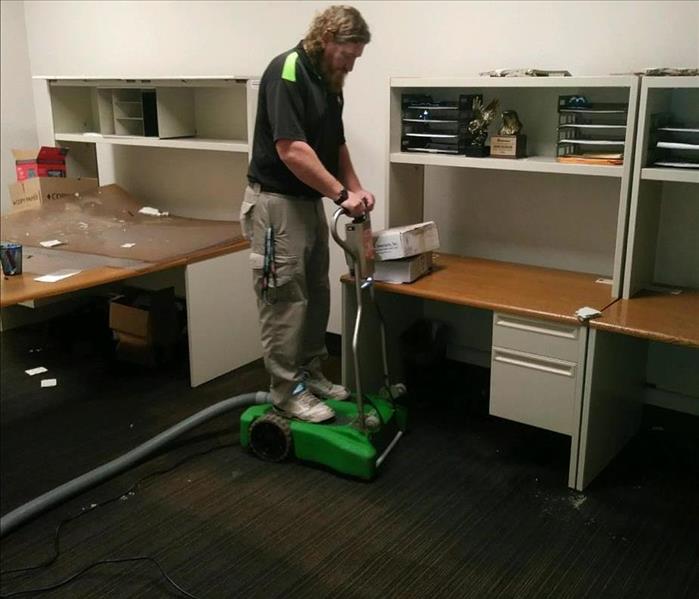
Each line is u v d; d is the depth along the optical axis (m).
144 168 4.33
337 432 2.62
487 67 3.12
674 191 2.79
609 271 3.02
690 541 2.27
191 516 2.41
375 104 3.47
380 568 2.15
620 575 2.12
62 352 3.89
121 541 2.28
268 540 2.29
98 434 2.99
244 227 2.69
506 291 2.72
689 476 2.64
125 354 3.72
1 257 2.68
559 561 2.18
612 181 2.93
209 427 3.03
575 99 2.73
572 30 2.89
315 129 2.54
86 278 2.71
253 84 3.38
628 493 2.53
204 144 3.59
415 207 3.23
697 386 2.94
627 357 2.71
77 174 4.26
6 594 2.05
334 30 2.41
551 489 2.56
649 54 2.76
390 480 2.62
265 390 3.38
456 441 2.91
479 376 3.48
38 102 4.65
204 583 2.09
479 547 2.24
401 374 3.40
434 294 2.68
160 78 3.56
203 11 3.88
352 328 2.95
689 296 2.66
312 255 2.78
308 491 2.56
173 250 3.30
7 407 3.23
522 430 2.99
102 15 4.27
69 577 2.12
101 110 3.96
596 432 2.53
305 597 2.04
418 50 3.28
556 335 2.43
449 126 2.96
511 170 3.02
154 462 2.75
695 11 2.63
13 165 4.61
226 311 3.49
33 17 4.54
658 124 2.55
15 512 2.35
